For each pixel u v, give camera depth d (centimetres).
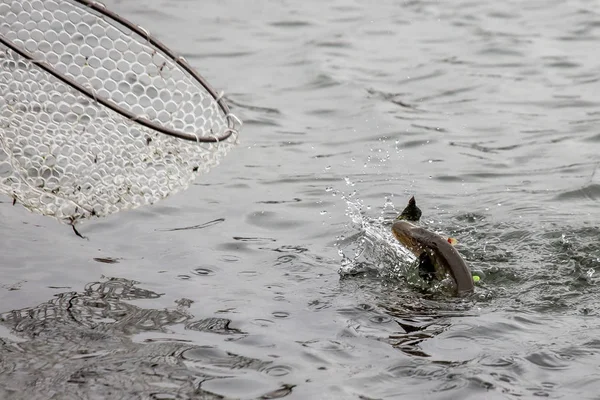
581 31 5697
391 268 2791
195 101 2720
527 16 6031
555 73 4997
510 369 2148
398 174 3719
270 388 2098
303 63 5219
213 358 2245
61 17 2623
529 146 4000
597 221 3128
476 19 6000
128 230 3119
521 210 3272
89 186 2552
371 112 4462
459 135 4169
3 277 2722
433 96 4716
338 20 6056
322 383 2112
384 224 3170
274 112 4500
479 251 2911
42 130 2506
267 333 2370
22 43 2514
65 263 2836
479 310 2478
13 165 2491
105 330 2405
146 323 2442
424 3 6388
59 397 2078
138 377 2159
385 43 5584
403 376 2136
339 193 3512
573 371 2131
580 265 2770
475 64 5172
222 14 6144
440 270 2611
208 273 2784
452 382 2100
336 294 2612
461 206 3341
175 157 2527
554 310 2473
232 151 3997
